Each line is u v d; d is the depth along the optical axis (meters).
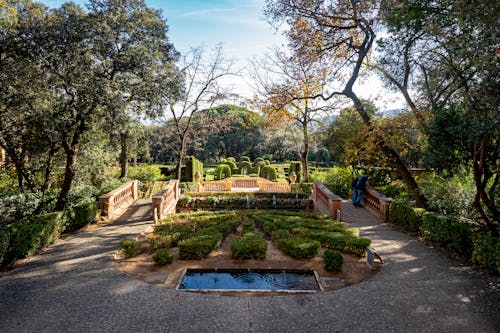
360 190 12.57
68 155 9.70
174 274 5.57
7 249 5.96
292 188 17.75
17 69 8.27
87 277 5.45
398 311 4.22
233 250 6.30
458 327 3.83
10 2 8.88
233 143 44.03
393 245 7.37
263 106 14.41
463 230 6.32
